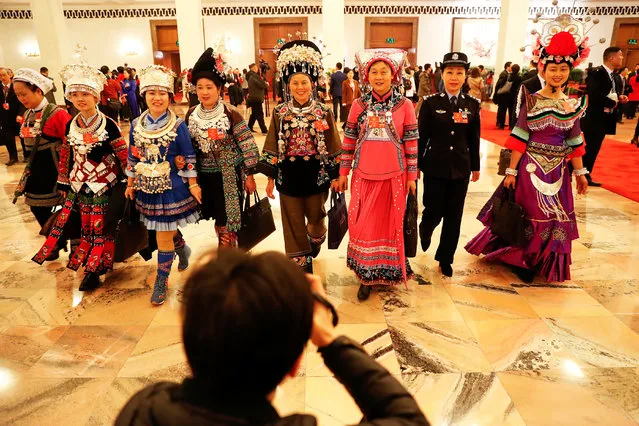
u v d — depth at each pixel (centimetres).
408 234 328
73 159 334
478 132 341
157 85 298
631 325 296
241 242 339
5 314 313
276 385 73
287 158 331
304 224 347
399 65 302
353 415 221
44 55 1523
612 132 600
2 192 621
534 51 352
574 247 419
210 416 68
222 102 326
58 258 405
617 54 567
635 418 219
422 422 74
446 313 311
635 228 466
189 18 1147
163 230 311
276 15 2095
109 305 325
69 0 2017
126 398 235
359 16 2117
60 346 278
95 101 325
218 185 330
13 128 790
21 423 218
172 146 306
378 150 309
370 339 282
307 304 72
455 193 343
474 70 1161
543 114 327
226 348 66
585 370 253
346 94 1152
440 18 2117
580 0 2025
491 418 219
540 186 337
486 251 379
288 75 325
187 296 70
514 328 293
